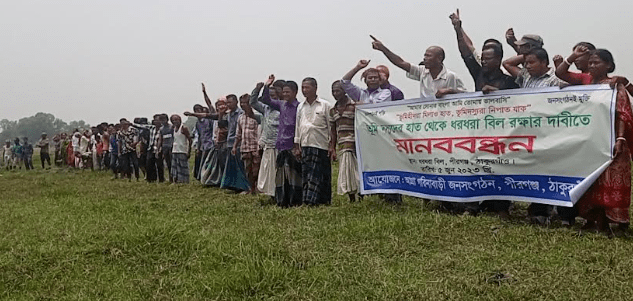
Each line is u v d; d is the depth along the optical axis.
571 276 4.12
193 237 5.29
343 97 7.81
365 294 3.96
